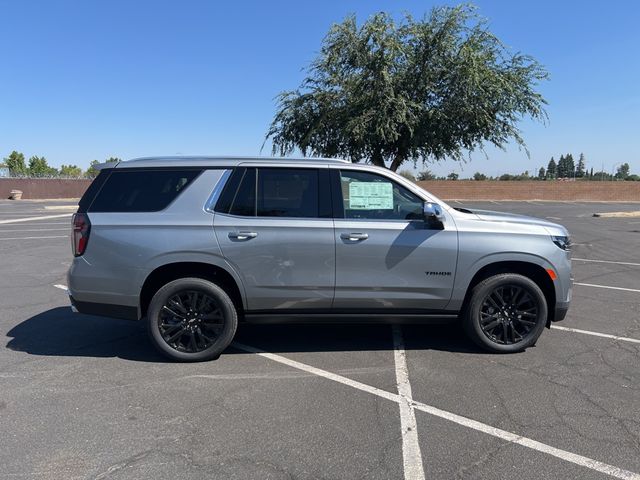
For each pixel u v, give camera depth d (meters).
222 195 5.02
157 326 5.00
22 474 3.12
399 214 5.11
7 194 44.00
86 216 4.97
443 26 12.92
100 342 5.68
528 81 13.70
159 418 3.87
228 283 5.13
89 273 4.93
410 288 5.04
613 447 3.44
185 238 4.89
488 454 3.36
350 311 5.11
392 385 4.48
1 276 9.38
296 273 4.97
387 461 3.29
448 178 55.72
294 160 5.15
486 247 5.04
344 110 13.52
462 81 12.70
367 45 13.14
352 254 4.97
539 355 5.23
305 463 3.26
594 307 7.25
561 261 5.14
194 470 3.18
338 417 3.89
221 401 4.17
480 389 4.39
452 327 6.30
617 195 50.94
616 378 4.63
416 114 13.02
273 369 4.88
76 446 3.46
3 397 4.23
